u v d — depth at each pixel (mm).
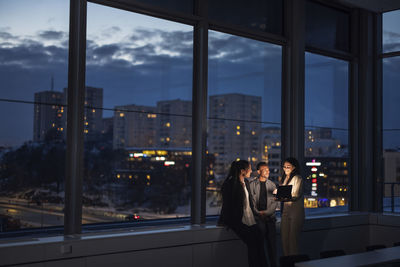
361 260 3996
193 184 5879
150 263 5000
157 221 5508
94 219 4984
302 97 6992
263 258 5336
